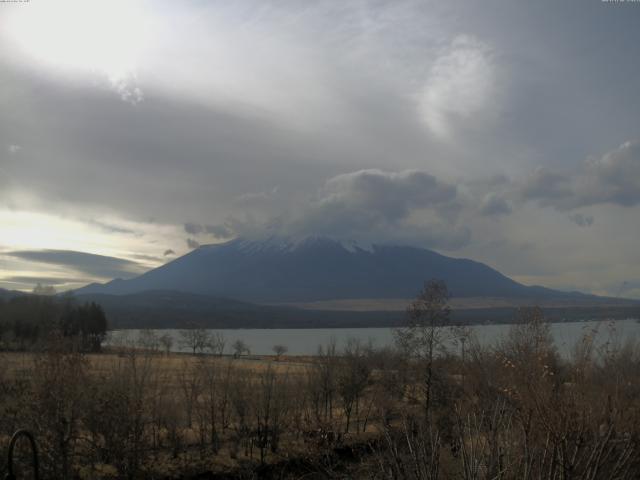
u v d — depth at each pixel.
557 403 9.12
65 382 24.67
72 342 30.16
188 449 32.78
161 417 32.84
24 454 23.28
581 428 9.09
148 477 28.20
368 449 21.05
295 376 41.22
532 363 10.23
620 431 9.61
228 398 36.84
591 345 10.95
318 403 39.19
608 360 10.82
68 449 24.75
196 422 37.59
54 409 24.16
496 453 9.33
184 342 86.12
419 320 34.28
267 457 31.02
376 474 11.56
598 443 9.16
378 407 29.00
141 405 28.45
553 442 9.12
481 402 14.05
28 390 24.12
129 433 27.95
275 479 28.50
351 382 38.78
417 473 9.76
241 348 92.50
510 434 9.88
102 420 26.19
